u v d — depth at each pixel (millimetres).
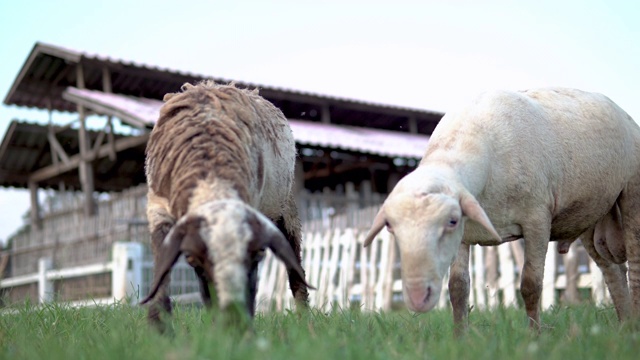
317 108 27125
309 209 20094
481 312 7812
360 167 26594
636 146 6473
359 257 13281
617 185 6227
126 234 16016
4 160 26391
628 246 6359
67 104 25406
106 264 15883
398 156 21641
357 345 4020
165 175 4781
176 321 5570
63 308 6430
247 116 5195
